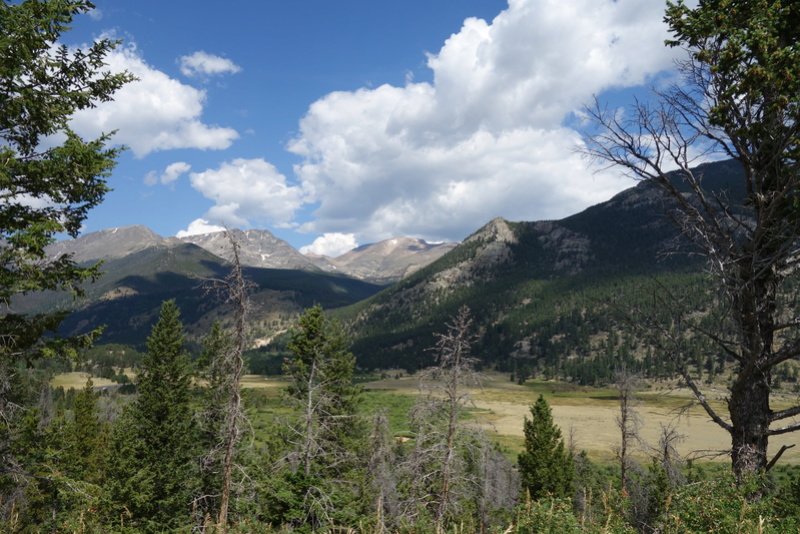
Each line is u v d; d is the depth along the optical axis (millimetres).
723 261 9555
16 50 9953
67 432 30844
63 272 10898
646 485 23984
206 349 22641
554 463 33750
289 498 12219
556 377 183875
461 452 17094
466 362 16766
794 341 8859
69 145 10391
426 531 11414
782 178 8844
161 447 25906
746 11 9008
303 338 27281
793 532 7059
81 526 12359
